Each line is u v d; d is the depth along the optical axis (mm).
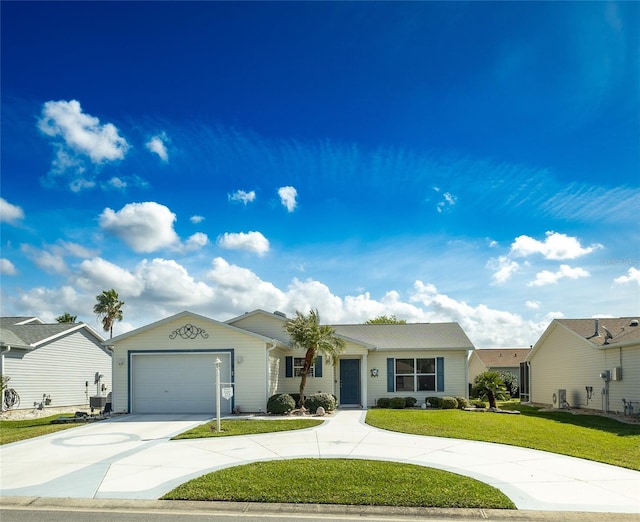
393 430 15438
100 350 32156
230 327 21016
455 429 15570
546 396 28422
